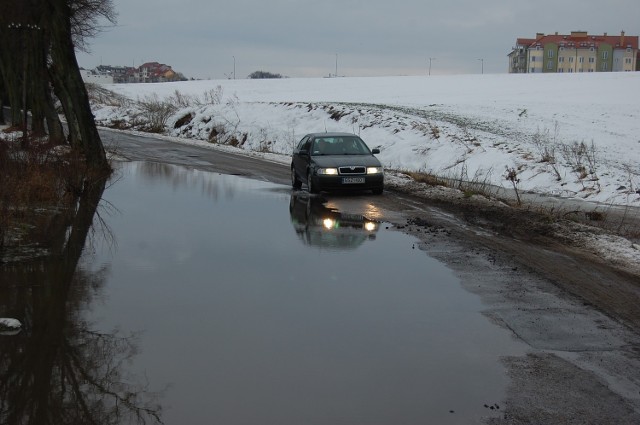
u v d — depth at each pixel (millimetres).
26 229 10242
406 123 30750
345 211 12844
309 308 6461
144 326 5875
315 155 15906
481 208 13312
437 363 5051
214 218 11844
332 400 4395
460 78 79375
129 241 9641
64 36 18172
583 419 4098
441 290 7121
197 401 4367
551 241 9844
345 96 57750
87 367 4926
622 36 135625
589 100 43688
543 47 135250
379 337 5633
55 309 6340
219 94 52344
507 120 33469
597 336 5648
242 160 25016
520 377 4770
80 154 17141
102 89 77812
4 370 4855
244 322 6012
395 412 4219
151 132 44312
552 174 18547
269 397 4438
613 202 14938
